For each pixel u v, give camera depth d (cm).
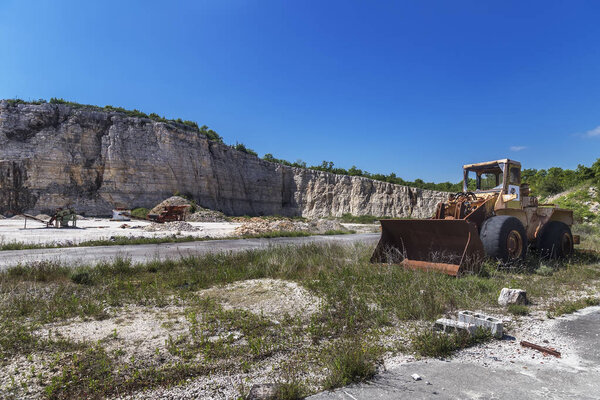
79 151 4525
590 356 411
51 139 4369
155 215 3319
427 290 641
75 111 4681
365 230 3066
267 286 743
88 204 4356
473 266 818
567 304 612
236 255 1056
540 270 870
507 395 321
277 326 494
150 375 351
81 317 527
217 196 5869
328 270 891
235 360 386
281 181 7319
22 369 362
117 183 4609
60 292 651
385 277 755
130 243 1550
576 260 1064
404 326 507
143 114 5612
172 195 5044
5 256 1112
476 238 818
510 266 880
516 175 1073
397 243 969
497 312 575
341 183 7444
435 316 546
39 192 4159
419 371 371
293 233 2222
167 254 1202
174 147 5238
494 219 928
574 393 326
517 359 403
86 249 1329
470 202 1001
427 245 909
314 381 346
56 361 375
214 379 346
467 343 443
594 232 2009
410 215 7194
